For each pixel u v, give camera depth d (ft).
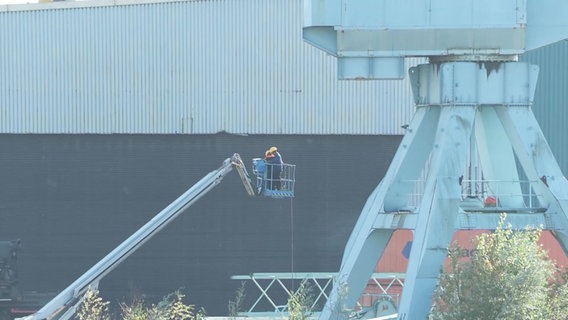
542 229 259.80
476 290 234.38
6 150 513.04
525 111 272.92
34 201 512.22
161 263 508.53
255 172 329.72
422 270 260.21
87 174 512.63
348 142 514.27
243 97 511.81
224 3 510.58
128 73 510.99
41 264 511.40
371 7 271.28
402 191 282.77
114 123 511.40
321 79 513.45
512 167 284.20
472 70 270.46
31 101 512.22
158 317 266.36
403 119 514.27
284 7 511.40
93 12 511.81
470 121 268.82
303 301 260.01
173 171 511.81
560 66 514.27
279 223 512.22
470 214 271.08
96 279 300.40
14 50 512.63
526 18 272.92
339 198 513.86
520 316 231.91
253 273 507.30
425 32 271.49
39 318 287.48
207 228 510.58
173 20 511.40
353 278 281.54
